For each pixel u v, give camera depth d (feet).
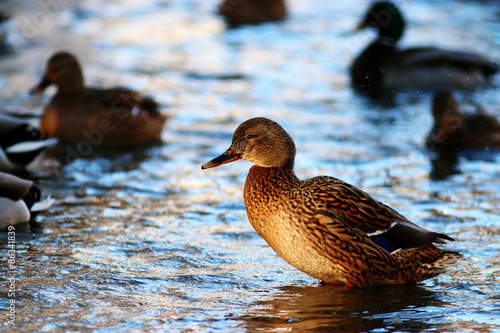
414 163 46.70
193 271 29.66
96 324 24.13
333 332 23.71
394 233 27.55
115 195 40.09
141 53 72.95
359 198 27.73
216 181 43.16
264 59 71.67
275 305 26.13
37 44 74.64
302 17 88.07
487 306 26.09
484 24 84.43
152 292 27.30
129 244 32.60
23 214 35.04
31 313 24.95
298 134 51.85
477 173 44.78
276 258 31.50
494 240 33.19
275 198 27.68
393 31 69.62
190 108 58.08
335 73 68.28
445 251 28.30
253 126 28.58
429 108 59.57
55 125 51.55
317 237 27.09
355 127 53.88
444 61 66.74
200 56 72.43
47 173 44.09
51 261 30.25
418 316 25.16
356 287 27.99
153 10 90.74
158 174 44.34
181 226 35.29
